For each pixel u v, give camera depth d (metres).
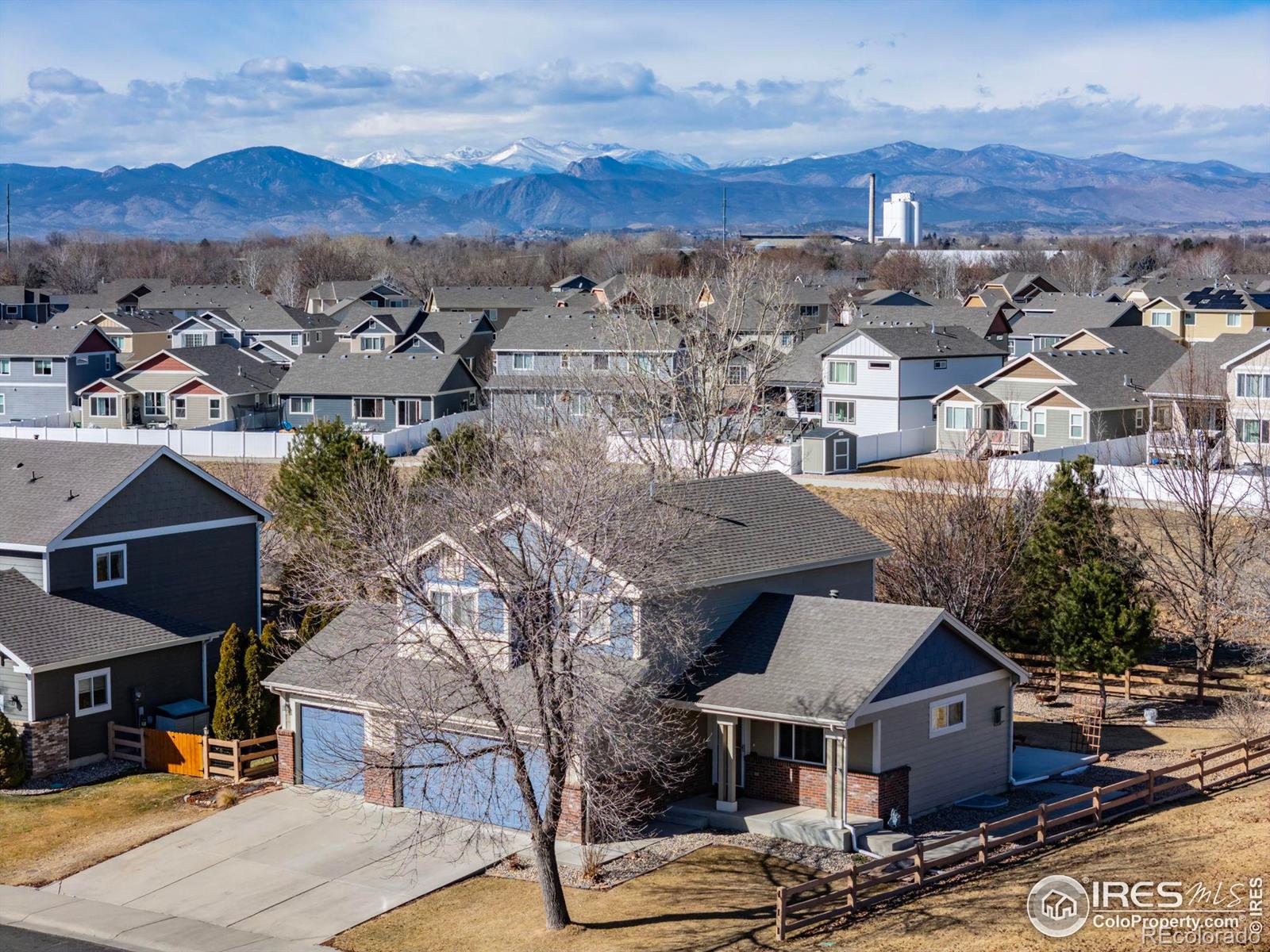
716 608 32.69
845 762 29.08
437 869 28.48
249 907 26.98
